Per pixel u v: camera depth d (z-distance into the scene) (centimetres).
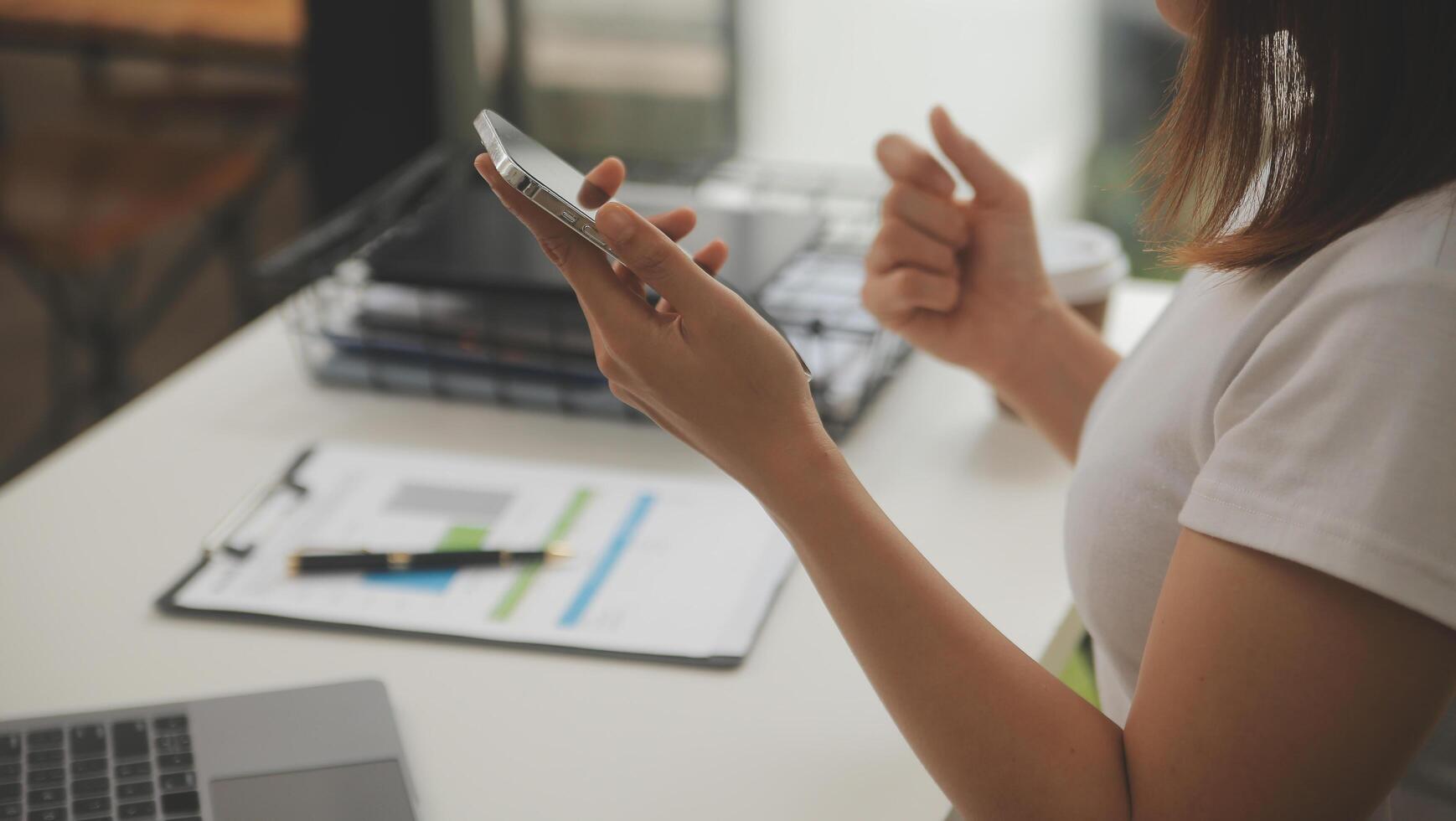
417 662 80
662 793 70
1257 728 53
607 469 102
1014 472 102
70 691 77
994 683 60
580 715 75
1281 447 53
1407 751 53
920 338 96
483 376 113
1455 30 53
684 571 88
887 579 60
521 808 69
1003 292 94
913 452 105
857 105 226
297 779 68
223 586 86
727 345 59
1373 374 51
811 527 61
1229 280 63
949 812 68
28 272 292
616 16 230
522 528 93
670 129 237
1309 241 57
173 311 305
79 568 89
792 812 68
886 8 217
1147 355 68
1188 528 56
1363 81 55
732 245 114
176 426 109
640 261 57
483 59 237
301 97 249
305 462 102
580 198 61
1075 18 208
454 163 141
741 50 227
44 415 265
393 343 113
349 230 129
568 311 111
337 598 85
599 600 85
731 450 62
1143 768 56
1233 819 54
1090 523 67
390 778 68
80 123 254
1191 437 61
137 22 251
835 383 110
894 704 61
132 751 69
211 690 77
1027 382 95
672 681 78
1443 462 50
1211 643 54
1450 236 52
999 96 217
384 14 234
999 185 92
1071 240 117
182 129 251
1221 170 61
